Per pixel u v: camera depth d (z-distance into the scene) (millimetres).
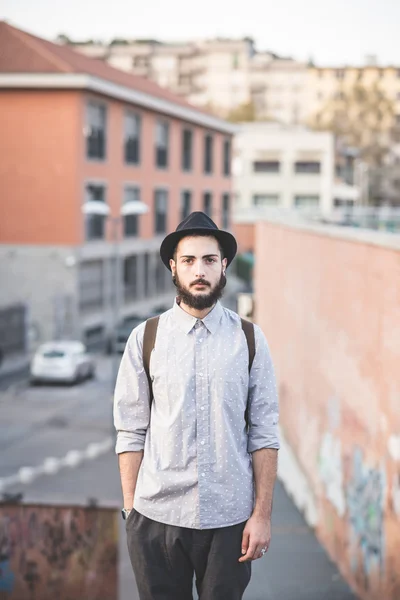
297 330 14625
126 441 3154
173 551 3078
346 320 10547
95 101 38469
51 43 43688
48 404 27562
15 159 37156
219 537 3047
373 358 9141
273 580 10695
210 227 3047
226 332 3082
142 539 3119
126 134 42562
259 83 140750
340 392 11023
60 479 18188
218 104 141000
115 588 8469
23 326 36438
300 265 14266
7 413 26062
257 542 3049
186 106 50250
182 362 3037
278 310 17094
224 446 3027
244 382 3062
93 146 38969
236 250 3111
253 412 3127
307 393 13688
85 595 8508
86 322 38438
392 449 8438
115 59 142250
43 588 8523
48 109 36781
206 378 3025
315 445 13023
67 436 23234
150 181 45406
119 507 8414
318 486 12789
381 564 8906
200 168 52875
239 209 66125
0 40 37469
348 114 100250
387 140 100000
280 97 140750
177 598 3139
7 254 37312
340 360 10992
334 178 78125
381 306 8781
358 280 9867
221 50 140500
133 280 44250
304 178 73500
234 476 3045
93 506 8406
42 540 8484
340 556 11125
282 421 16750
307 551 12016
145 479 3096
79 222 37281
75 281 37125
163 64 141625
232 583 3066
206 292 3014
